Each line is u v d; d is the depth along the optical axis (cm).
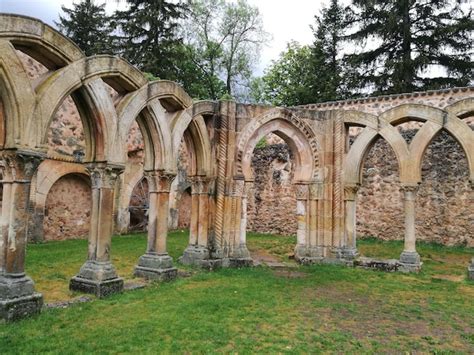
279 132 1127
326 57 2869
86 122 727
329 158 1145
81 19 2884
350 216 1117
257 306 671
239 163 1050
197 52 3062
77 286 718
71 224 1534
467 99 1007
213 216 1028
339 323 607
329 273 977
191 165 1027
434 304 729
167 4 2689
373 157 1619
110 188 738
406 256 1035
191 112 950
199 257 992
